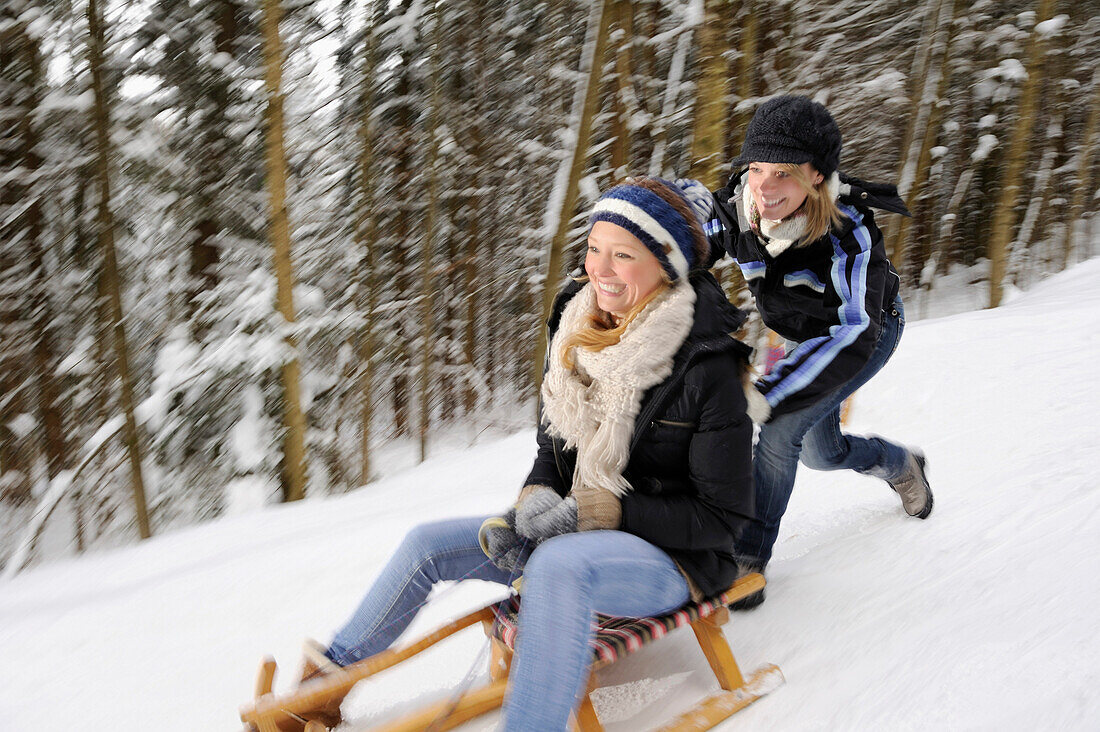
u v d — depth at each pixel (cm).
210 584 261
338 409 805
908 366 455
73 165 684
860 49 1074
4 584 329
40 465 904
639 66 862
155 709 190
